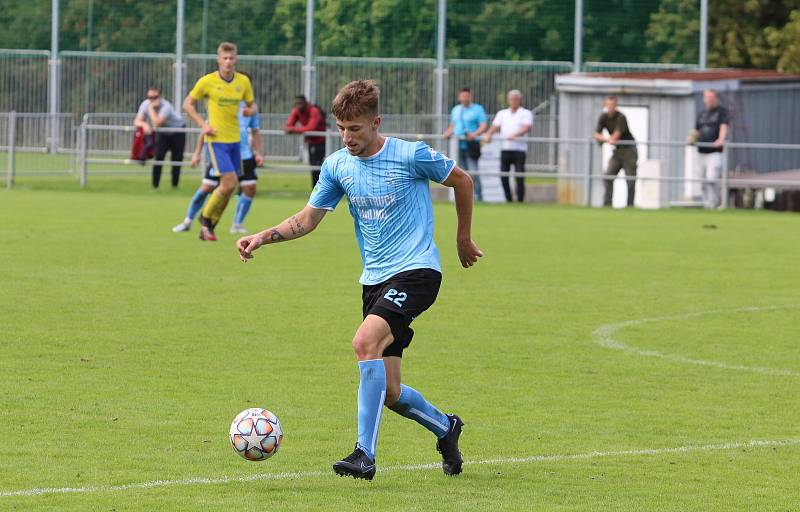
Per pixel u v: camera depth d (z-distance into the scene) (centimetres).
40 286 4384
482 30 12319
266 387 2934
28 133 9738
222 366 3155
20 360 3169
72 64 12619
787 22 15725
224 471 2252
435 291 2216
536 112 12156
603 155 8531
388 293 2186
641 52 12119
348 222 7100
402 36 12200
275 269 4962
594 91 9069
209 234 5822
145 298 4178
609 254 5731
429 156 2217
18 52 12675
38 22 12731
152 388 2894
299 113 8894
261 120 12006
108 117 12481
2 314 3816
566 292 4534
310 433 2531
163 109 8944
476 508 2052
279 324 3753
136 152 9000
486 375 3128
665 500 2123
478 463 2344
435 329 3747
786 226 7269
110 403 2744
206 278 4669
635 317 4022
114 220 6788
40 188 8969
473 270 5103
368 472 2134
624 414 2753
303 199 8581
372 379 2148
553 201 9119
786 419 2731
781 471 2319
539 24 12269
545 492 2158
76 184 9256
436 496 2120
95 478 2191
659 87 8850
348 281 4659
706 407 2831
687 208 8362
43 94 12675
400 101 12188
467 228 2278
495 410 2766
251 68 12238
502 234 6531
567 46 12238
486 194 8881
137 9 12531
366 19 12169
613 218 7594
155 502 2056
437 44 12150
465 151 8606
